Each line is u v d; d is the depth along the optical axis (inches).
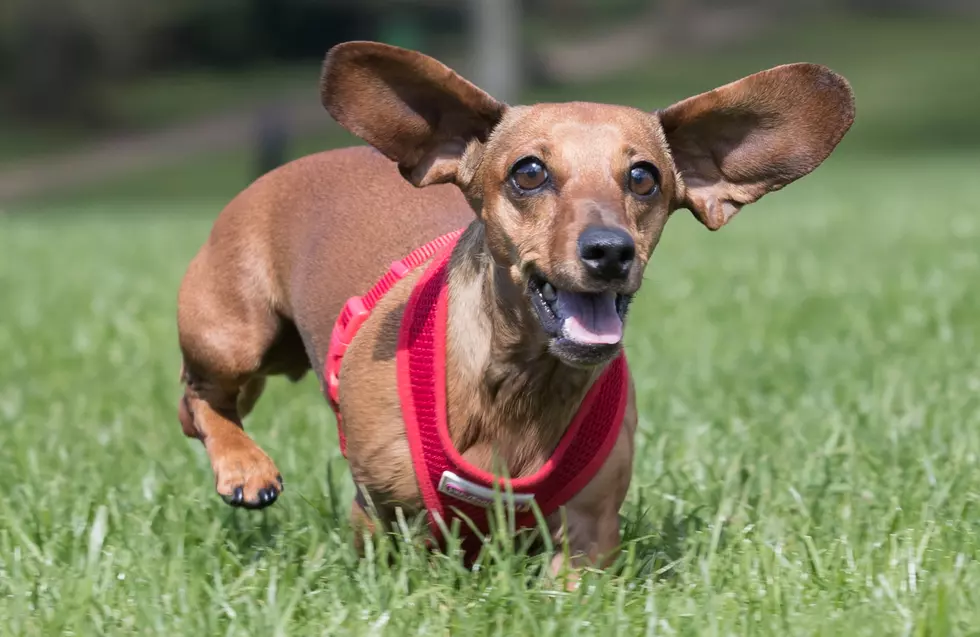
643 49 2869.1
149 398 291.9
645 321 373.1
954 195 888.9
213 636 157.6
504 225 164.2
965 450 228.1
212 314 218.7
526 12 3132.4
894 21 2979.8
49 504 207.2
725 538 193.8
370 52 168.7
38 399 295.3
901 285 420.2
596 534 177.6
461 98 171.2
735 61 2672.2
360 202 212.1
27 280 504.4
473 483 171.2
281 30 2758.4
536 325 164.2
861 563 175.8
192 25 2669.8
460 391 170.2
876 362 304.0
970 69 2440.9
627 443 176.9
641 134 167.3
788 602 164.1
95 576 173.3
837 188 1048.2
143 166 1988.2
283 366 230.2
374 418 175.5
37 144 2203.5
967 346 318.3
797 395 279.9
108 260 575.5
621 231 153.0
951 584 164.6
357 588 172.7
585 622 157.8
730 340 344.8
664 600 166.6
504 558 172.4
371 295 189.3
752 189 181.0
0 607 168.9
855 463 224.2
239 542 199.2
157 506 204.1
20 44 2341.3
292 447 241.0
